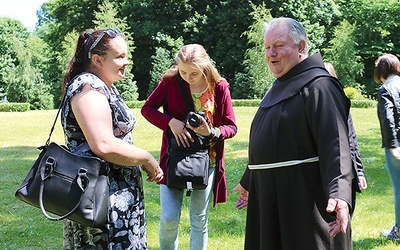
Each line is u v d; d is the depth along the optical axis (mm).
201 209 3385
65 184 2164
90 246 2316
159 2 31797
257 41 26688
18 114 19609
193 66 3188
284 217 2434
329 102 2324
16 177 7457
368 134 11383
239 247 4398
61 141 11852
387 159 4281
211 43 31625
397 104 4145
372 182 6820
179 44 30891
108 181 2291
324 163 2270
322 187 2385
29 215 5504
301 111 2385
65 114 2305
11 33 40531
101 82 2316
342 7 33844
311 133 2379
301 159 2402
